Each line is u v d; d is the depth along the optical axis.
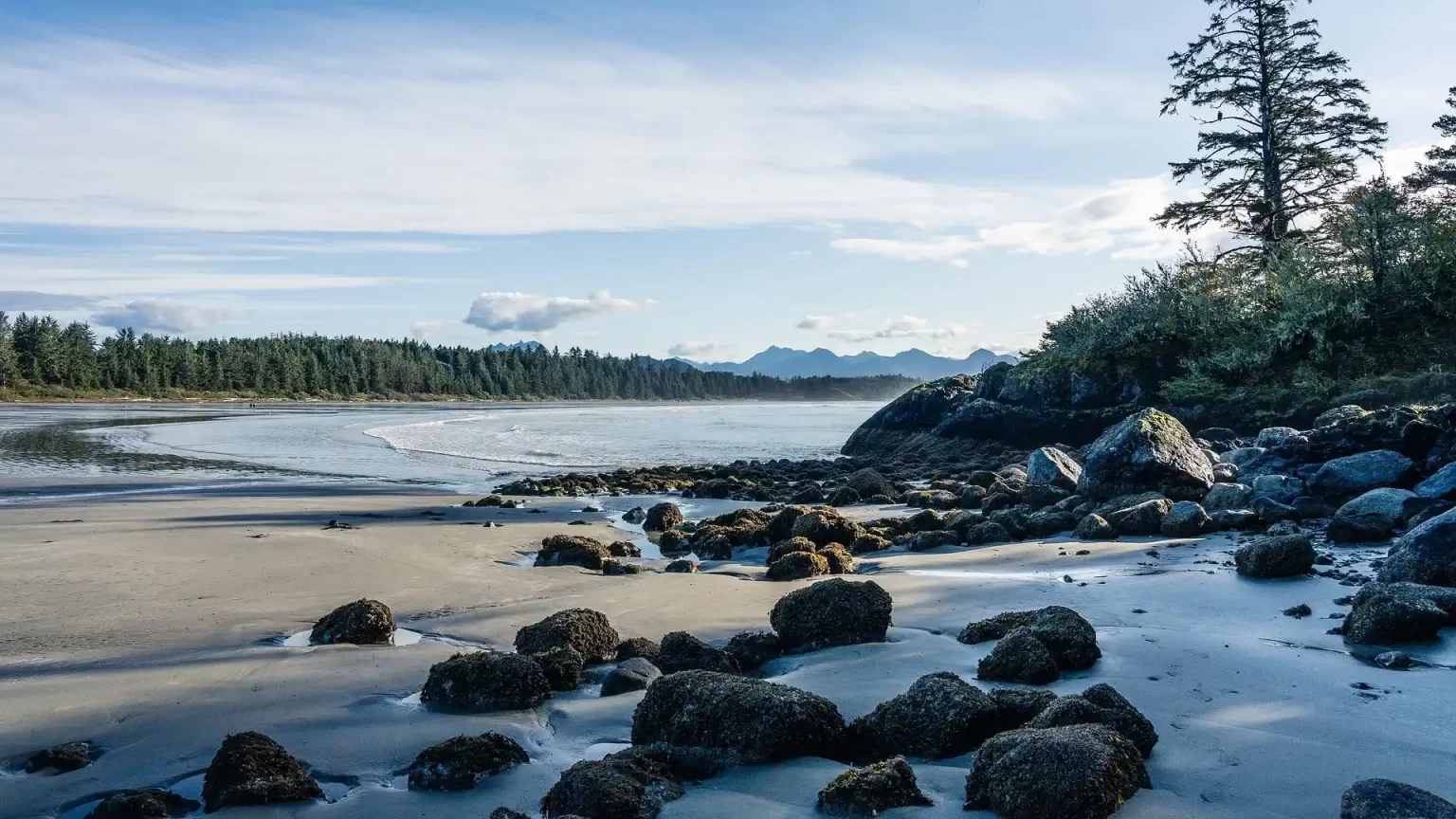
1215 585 9.55
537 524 16.70
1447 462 13.62
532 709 6.60
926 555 12.70
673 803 4.96
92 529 14.49
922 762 5.45
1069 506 15.20
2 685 6.97
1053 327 31.72
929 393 31.92
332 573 11.35
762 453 39.19
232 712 6.48
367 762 5.65
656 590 10.61
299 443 40.41
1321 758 5.16
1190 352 26.09
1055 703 5.42
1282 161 33.19
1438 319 23.47
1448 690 6.16
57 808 5.05
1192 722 5.77
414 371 146.38
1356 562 10.05
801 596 8.19
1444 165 36.84
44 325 106.56
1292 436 16.28
